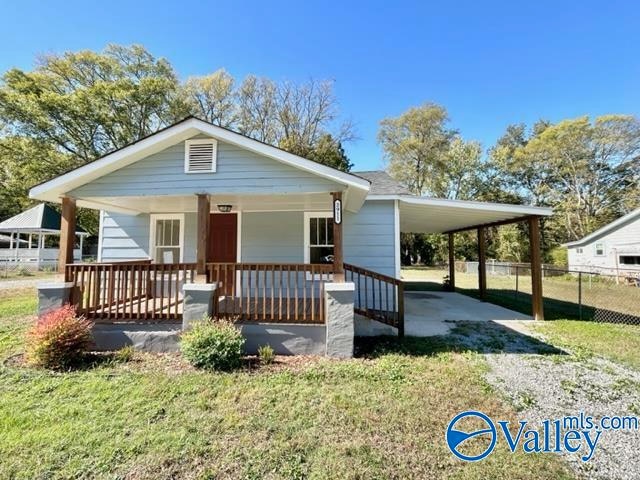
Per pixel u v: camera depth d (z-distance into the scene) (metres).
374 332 6.38
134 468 2.32
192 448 2.55
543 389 3.79
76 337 4.34
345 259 7.75
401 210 8.48
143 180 5.33
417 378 4.05
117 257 8.16
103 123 20.12
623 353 5.11
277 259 7.89
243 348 4.91
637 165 25.14
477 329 6.69
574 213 27.36
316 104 22.98
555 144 27.28
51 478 2.22
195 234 8.11
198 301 4.96
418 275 22.00
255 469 2.33
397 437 2.76
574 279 18.39
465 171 29.22
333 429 2.86
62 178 5.13
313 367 4.36
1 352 4.77
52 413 3.06
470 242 28.00
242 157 5.22
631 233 17.41
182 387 3.66
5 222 20.55
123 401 3.32
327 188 5.11
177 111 21.78
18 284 13.15
